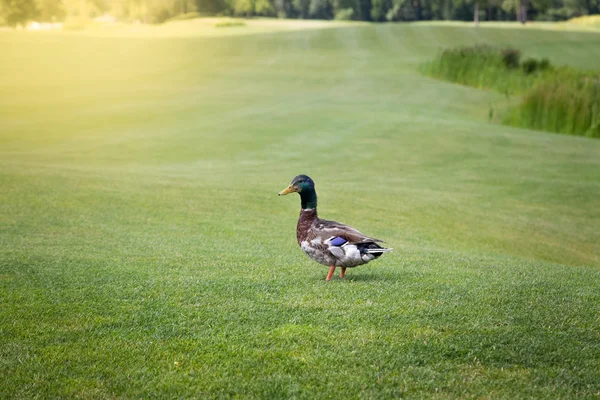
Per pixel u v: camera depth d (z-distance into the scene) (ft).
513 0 377.71
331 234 21.83
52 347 15.96
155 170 63.57
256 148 77.77
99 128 91.91
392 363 14.97
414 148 77.71
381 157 72.95
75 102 114.42
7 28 323.98
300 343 16.17
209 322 17.87
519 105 115.24
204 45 208.74
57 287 21.68
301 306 19.33
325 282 22.57
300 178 22.40
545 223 48.55
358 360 15.12
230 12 457.27
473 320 18.03
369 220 45.34
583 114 101.91
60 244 30.83
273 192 52.08
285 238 36.24
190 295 20.62
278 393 13.56
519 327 17.47
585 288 22.40
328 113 100.89
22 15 322.96
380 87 138.51
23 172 54.03
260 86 136.26
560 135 94.22
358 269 25.96
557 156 75.10
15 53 185.06
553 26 309.63
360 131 87.30
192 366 14.87
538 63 154.81
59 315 18.49
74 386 13.87
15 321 17.88
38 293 20.84
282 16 478.59
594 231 47.26
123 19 417.49
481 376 14.43
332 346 15.98
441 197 54.60
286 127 89.92
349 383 13.98
